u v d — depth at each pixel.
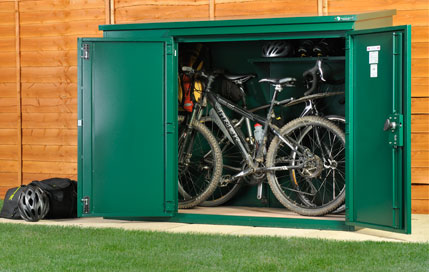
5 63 7.59
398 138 5.14
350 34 5.46
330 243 4.95
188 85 6.49
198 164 6.77
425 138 6.34
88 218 6.32
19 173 7.55
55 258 4.54
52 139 7.45
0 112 7.63
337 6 6.49
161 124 5.95
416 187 6.39
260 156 6.27
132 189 5.98
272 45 6.27
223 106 6.73
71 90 7.36
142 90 5.95
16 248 4.84
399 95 5.14
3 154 7.64
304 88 6.49
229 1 6.79
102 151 5.98
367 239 5.20
